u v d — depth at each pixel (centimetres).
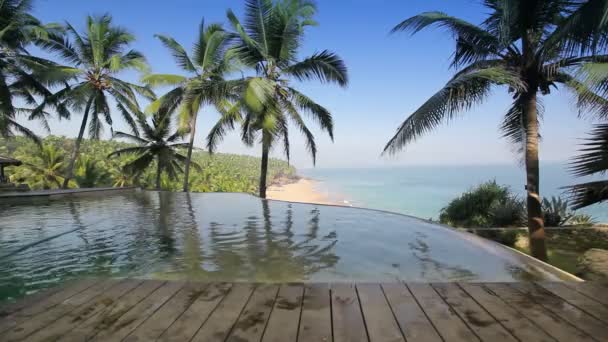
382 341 194
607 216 2039
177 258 478
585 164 489
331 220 791
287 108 1300
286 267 436
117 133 2045
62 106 1703
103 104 1756
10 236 624
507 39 672
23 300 257
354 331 206
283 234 636
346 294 264
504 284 282
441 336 199
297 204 1115
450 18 726
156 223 755
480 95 722
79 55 1675
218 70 1554
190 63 1658
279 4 1198
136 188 1678
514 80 635
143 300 255
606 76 545
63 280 395
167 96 1648
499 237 891
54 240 591
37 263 458
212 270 425
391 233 643
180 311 236
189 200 1233
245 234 637
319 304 246
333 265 444
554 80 716
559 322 214
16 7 1402
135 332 206
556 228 904
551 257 727
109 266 444
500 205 1048
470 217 1119
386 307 239
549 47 645
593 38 564
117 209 986
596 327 207
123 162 3862
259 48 1205
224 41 1483
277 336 200
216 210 961
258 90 1103
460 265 438
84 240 590
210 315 229
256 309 238
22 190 1454
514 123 843
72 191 1430
